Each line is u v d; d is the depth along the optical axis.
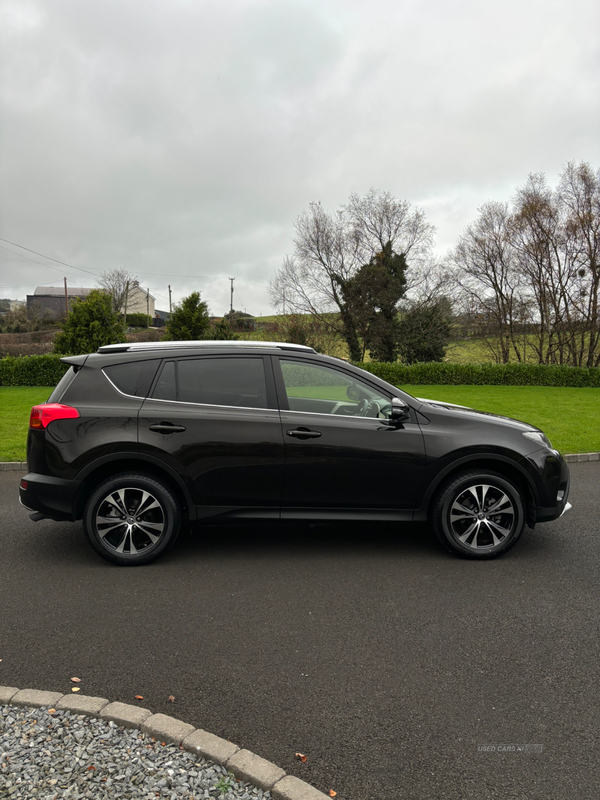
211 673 3.03
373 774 2.29
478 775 2.28
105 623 3.61
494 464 4.89
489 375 27.47
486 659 3.20
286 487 4.68
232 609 3.83
